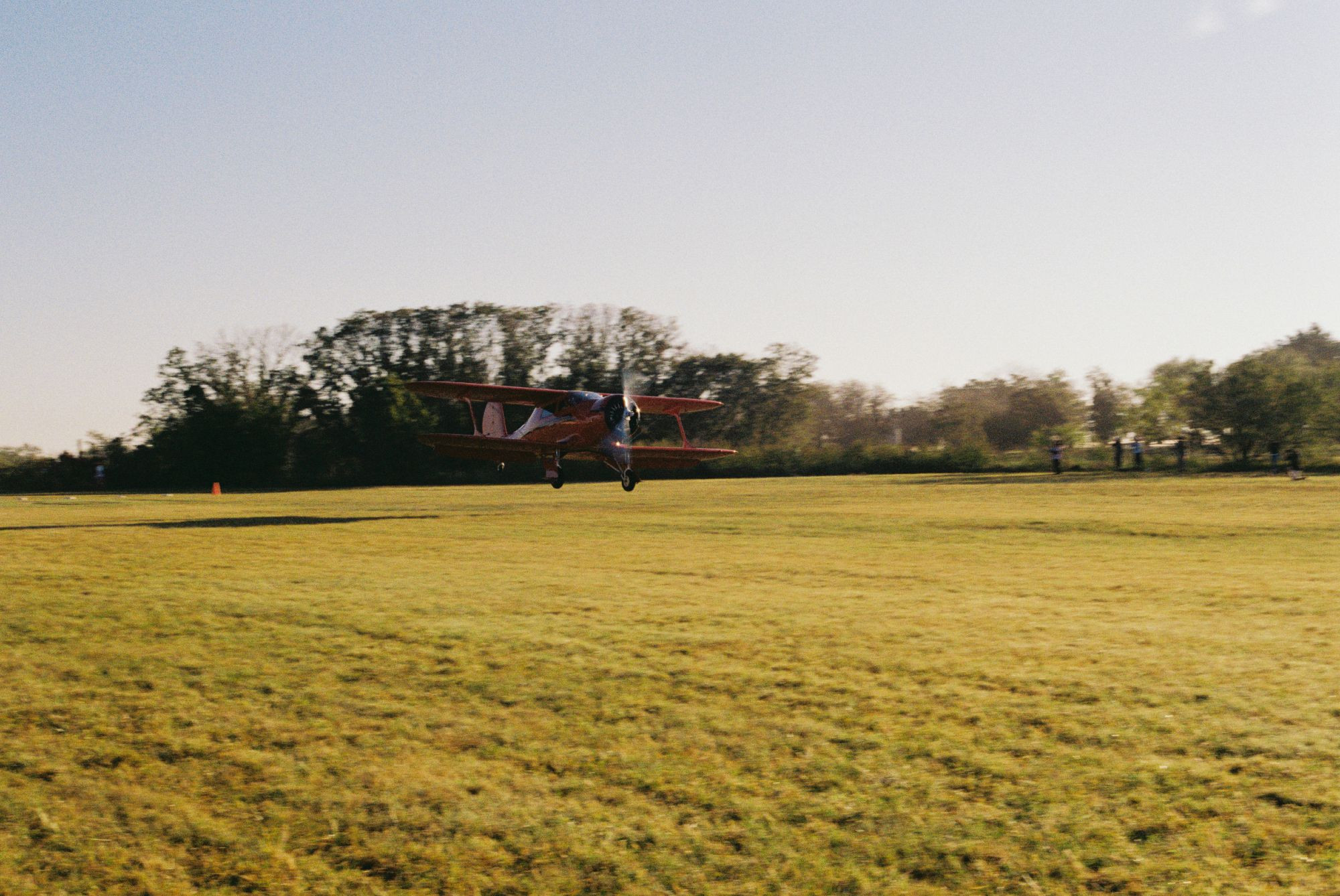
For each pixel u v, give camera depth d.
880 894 4.08
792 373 69.50
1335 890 3.86
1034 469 50.66
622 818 4.78
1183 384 47.31
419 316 67.50
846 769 5.21
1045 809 4.66
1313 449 44.25
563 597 10.02
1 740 5.83
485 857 4.48
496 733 5.85
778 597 9.98
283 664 7.32
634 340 70.12
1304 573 10.98
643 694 6.50
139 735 5.90
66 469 58.66
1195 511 19.55
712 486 38.62
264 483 61.59
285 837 4.69
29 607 9.41
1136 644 7.48
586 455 24.03
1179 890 3.95
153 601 9.76
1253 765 4.99
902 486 33.84
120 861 4.51
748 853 4.43
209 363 63.28
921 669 6.92
